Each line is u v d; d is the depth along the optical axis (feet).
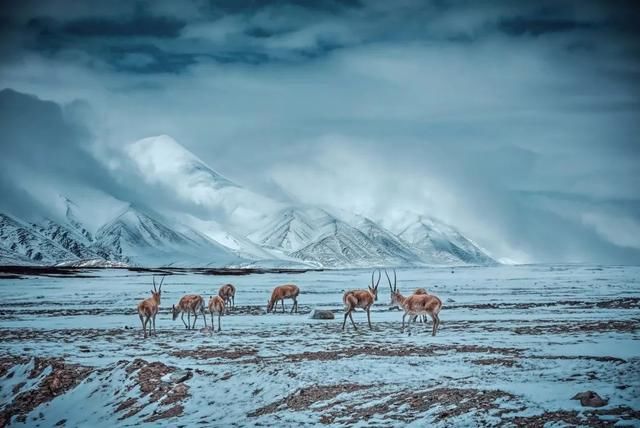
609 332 91.81
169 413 56.80
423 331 96.63
